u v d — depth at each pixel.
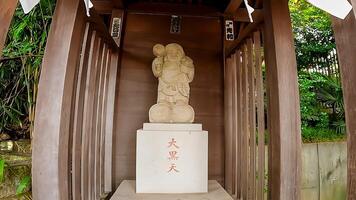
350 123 1.15
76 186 1.77
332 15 1.20
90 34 1.98
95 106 2.42
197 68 3.30
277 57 1.68
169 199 2.47
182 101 2.78
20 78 3.02
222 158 3.20
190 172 2.65
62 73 1.45
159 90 2.80
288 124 1.64
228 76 3.20
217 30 3.41
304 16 4.69
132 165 3.12
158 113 2.71
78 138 1.81
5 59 2.83
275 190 1.67
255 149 2.32
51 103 1.42
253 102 2.34
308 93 4.46
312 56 4.80
